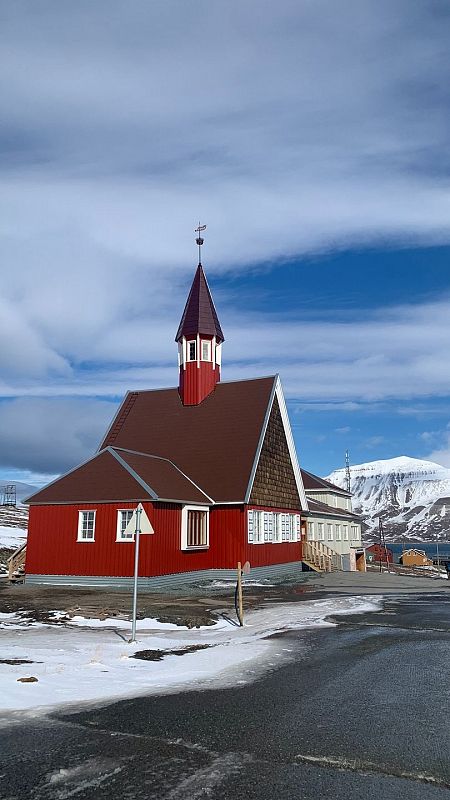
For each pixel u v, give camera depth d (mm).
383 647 11070
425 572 60312
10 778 5172
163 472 26219
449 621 14328
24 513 64250
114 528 22875
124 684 8375
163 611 16172
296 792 4910
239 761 5555
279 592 22016
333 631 12984
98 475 24219
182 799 4770
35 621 14227
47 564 23672
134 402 34375
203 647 11367
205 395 32688
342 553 44844
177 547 24281
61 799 4777
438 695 7738
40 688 8008
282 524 31875
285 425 33438
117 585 22453
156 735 6234
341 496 50938
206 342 33281
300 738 6137
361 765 5457
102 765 5457
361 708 7164
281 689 8094
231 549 26875
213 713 6984
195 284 34812
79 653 10398
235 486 27328
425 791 4938
